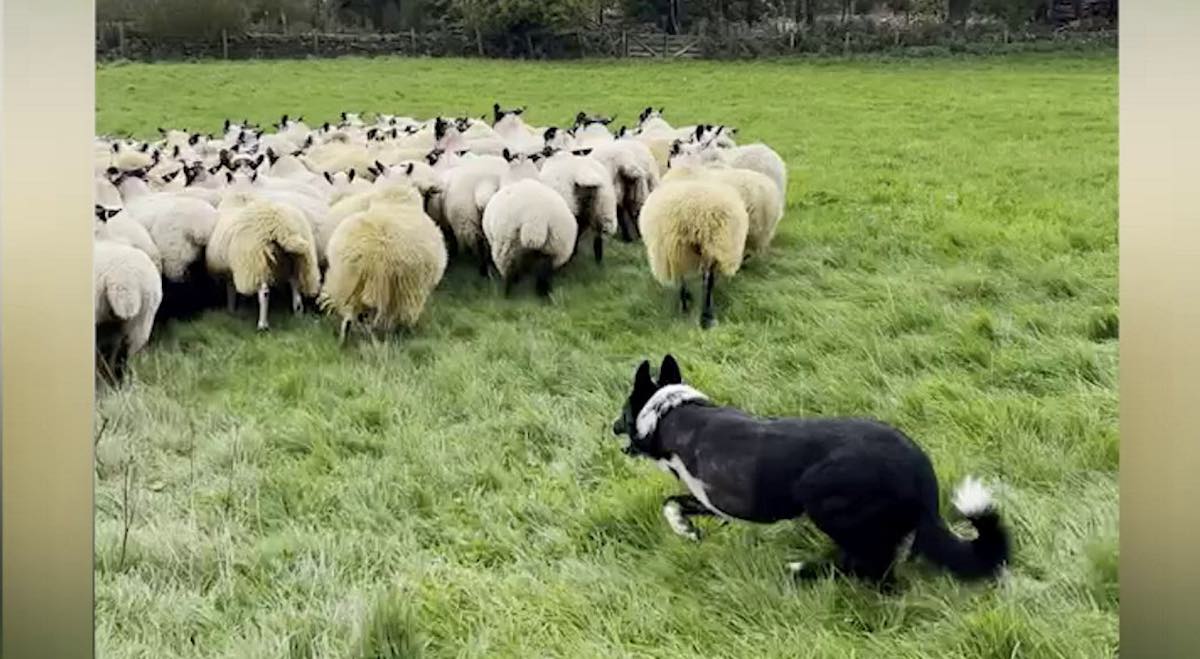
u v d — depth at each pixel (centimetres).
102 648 176
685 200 259
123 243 273
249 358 261
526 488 211
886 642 168
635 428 191
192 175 340
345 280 268
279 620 182
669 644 176
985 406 212
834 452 172
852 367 230
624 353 248
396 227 268
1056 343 226
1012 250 252
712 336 248
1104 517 182
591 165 313
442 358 252
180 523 201
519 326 264
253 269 286
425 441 222
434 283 275
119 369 254
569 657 176
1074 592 173
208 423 230
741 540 190
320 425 228
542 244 287
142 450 221
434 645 179
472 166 329
